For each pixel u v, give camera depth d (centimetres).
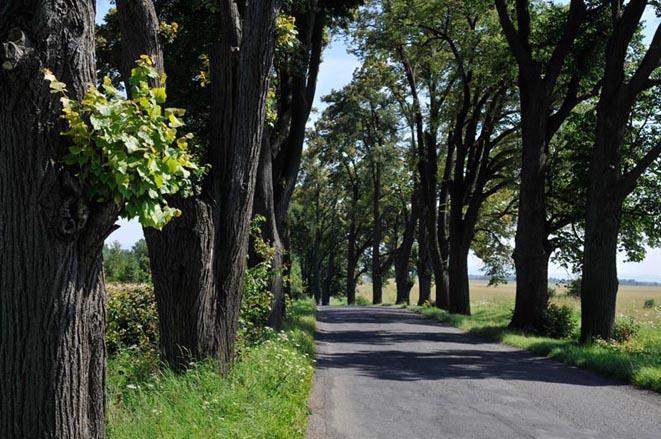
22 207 367
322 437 715
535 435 743
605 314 1731
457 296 3306
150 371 782
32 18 377
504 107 3200
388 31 3081
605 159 1767
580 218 2798
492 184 3950
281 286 1567
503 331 2067
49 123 373
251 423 614
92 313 398
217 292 834
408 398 965
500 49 2639
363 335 2042
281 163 1841
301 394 838
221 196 848
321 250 7406
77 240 384
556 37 2255
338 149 5328
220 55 863
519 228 2234
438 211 3903
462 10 2906
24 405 364
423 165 3775
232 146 852
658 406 912
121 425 558
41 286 368
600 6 2058
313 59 1853
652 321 2455
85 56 396
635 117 2586
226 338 839
